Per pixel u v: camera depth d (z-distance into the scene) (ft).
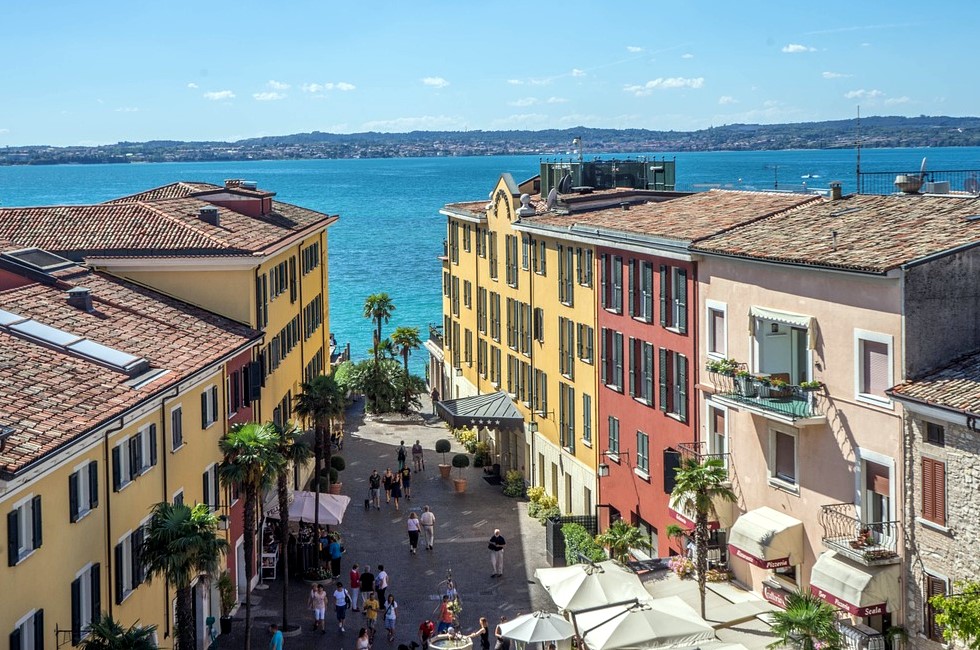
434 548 173.06
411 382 278.67
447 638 123.75
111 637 91.81
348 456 234.99
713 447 135.44
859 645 101.60
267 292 173.06
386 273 638.53
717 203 159.74
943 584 96.12
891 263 100.53
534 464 205.77
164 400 119.85
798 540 115.75
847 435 108.47
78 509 98.94
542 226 190.29
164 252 157.89
